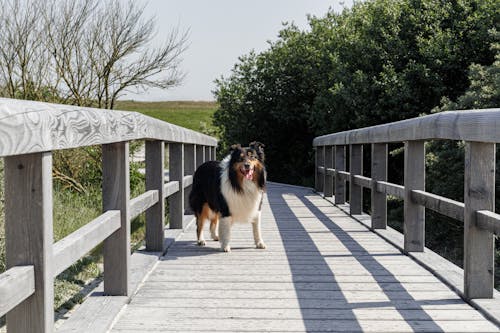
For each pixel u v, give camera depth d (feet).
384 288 12.18
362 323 9.78
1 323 11.47
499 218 9.65
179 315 10.32
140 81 35.06
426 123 12.91
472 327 9.50
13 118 5.49
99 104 34.01
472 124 10.00
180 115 105.29
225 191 16.69
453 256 26.22
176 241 18.71
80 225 21.74
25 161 6.51
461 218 11.48
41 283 6.59
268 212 27.04
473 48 39.68
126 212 11.12
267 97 60.23
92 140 8.39
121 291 11.19
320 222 23.35
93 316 9.85
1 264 13.76
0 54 30.73
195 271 14.05
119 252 11.14
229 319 10.07
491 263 10.80
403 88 40.37
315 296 11.59
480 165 10.65
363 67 45.85
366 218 23.72
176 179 20.57
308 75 55.98
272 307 10.81
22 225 6.55
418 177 15.61
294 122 59.62
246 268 14.37
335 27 55.16
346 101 44.21
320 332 9.34
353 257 15.70
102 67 33.55
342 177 27.96
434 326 9.57
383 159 20.07
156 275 13.60
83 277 15.38
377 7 45.96
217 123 63.10
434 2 42.01
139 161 42.29
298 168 61.11
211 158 36.60
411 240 15.78
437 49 39.58
